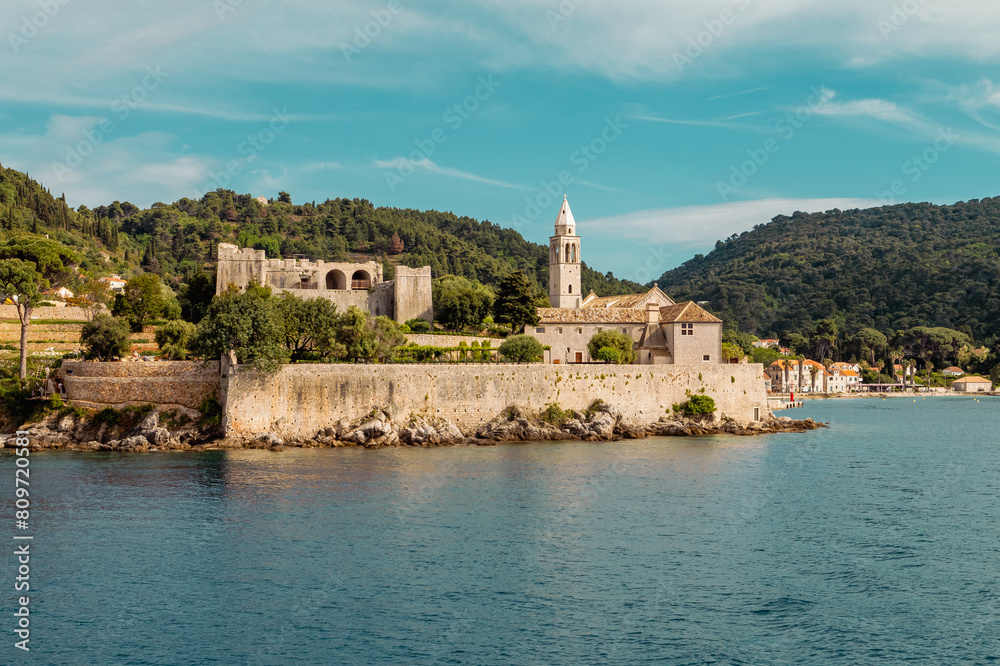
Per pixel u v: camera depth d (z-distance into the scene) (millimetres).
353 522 74125
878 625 53344
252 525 72875
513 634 51500
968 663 48406
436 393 122062
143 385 116125
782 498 86875
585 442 123062
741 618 54219
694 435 133125
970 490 93438
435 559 64438
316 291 170250
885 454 122812
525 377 127125
